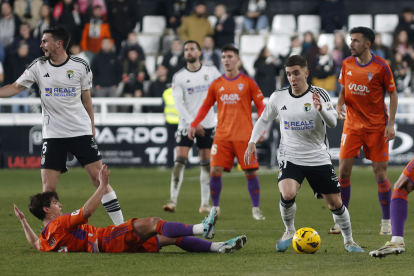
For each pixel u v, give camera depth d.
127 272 12.66
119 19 56.44
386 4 62.88
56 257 14.33
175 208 26.06
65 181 39.22
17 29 55.59
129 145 47.09
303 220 23.30
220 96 24.06
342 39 52.53
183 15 59.47
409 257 14.59
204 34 55.78
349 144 20.27
